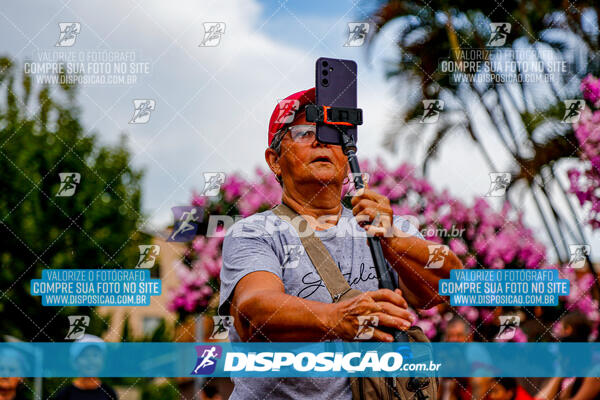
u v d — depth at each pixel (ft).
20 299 28.84
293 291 9.02
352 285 9.30
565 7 26.37
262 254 8.97
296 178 9.61
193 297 20.21
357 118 8.71
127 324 24.00
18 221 29.84
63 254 29.27
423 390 8.62
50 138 30.76
